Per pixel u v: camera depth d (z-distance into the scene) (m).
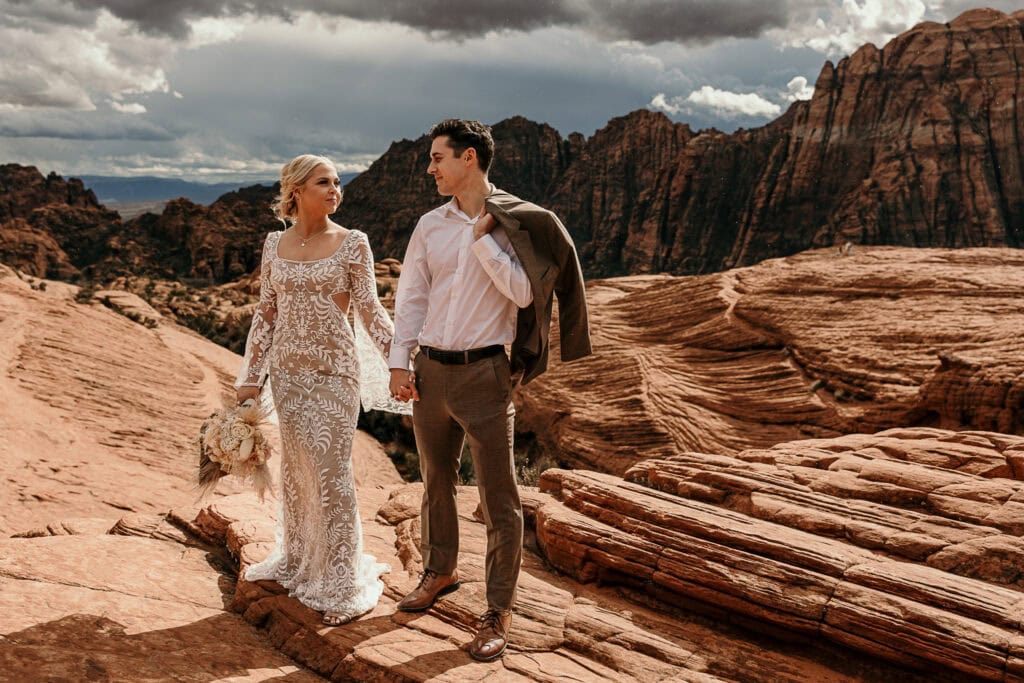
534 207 3.31
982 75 155.00
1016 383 19.42
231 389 22.47
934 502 4.37
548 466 25.91
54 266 148.62
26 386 14.15
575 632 3.67
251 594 3.90
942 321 25.09
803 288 30.64
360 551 3.85
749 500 4.54
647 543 4.04
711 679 3.33
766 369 28.95
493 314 3.37
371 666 3.29
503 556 3.46
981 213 146.00
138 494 9.94
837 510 4.34
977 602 3.36
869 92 164.38
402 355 3.51
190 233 159.12
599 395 31.75
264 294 3.99
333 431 3.78
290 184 3.77
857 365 25.70
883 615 3.37
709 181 180.12
